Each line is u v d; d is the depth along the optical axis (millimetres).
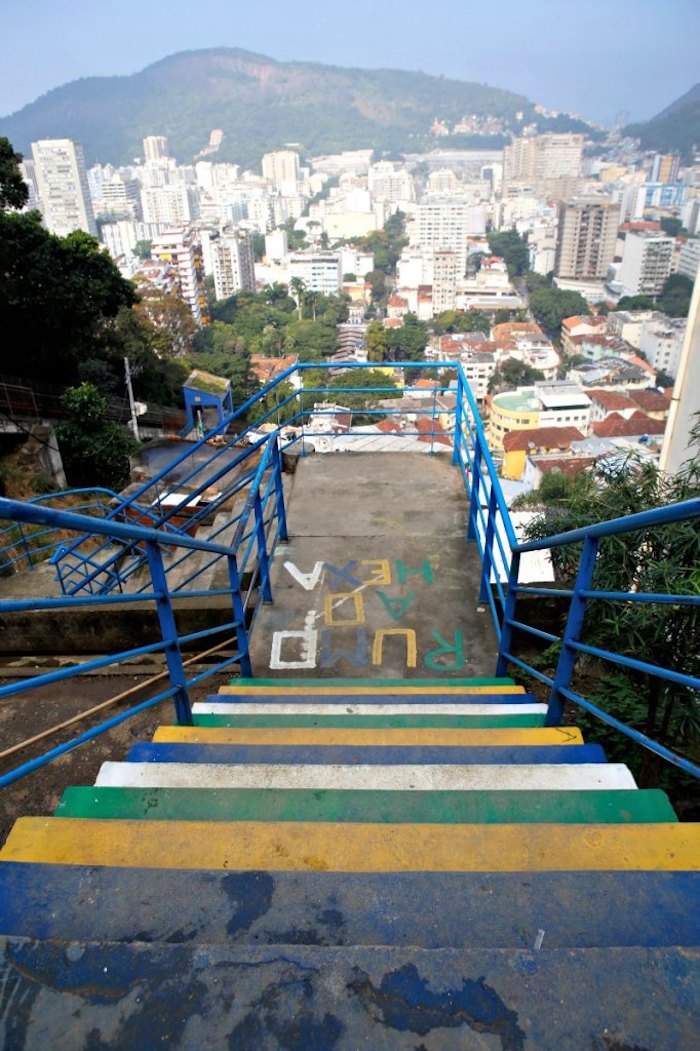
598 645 4117
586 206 149000
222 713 3486
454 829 1927
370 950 1434
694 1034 1297
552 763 2643
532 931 1532
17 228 20516
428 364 6793
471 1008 1337
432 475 7219
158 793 2279
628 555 3922
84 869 1704
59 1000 1375
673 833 1903
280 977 1396
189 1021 1337
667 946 1445
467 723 3354
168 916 1582
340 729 3074
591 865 1817
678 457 9508
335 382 73438
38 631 5082
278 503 6004
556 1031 1305
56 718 4242
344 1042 1298
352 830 1933
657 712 4113
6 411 20016
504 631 4184
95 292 22641
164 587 2797
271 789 2287
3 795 3586
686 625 3488
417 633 4965
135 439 23984
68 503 16672
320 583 5500
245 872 1680
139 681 4625
